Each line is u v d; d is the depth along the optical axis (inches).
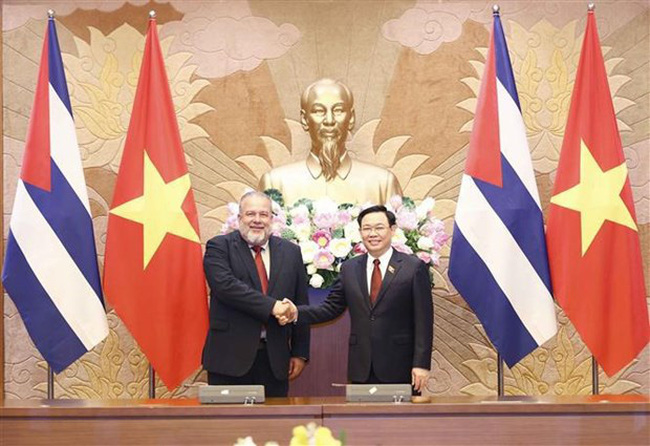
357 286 227.8
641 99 299.4
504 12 303.9
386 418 170.2
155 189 241.3
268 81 304.7
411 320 226.8
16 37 301.6
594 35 247.6
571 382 296.5
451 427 170.9
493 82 245.1
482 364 296.5
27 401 187.9
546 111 302.5
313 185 292.2
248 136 303.4
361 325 226.2
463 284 239.1
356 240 255.3
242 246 226.2
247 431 169.5
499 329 236.8
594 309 236.7
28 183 236.7
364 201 291.4
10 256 233.5
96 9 305.3
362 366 225.1
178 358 237.3
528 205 240.5
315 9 305.9
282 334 222.2
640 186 297.6
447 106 302.7
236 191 302.4
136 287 237.5
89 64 304.5
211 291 224.2
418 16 305.0
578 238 239.0
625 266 238.2
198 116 303.9
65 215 237.0
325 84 292.8
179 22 305.0
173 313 237.0
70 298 234.5
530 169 242.5
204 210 301.7
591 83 245.8
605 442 171.6
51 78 242.7
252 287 222.1
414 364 220.7
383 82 304.3
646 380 293.3
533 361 297.3
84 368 299.3
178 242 239.1
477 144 243.3
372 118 303.4
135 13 305.4
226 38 305.4
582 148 242.8
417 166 301.7
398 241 256.5
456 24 304.0
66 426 171.3
